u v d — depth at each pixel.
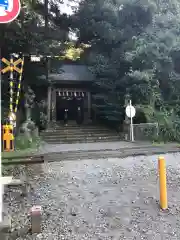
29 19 13.36
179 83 17.38
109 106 18.31
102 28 19.34
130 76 16.30
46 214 5.03
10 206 5.45
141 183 6.84
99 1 19.47
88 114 22.69
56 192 6.30
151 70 16.41
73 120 24.56
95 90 21.91
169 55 17.23
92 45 21.80
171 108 17.20
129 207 5.32
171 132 15.62
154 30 17.84
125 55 17.16
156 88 17.05
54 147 13.88
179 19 17.80
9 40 13.48
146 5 17.80
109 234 4.22
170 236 4.14
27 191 6.38
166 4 18.66
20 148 13.04
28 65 16.44
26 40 14.00
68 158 10.27
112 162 9.48
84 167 8.75
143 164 9.05
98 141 16.69
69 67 23.11
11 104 13.56
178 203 5.44
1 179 4.29
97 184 6.85
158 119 15.94
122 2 18.59
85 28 20.97
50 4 20.78
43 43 15.34
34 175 7.83
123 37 19.11
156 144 14.37
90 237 4.12
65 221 4.72
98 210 5.20
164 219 4.75
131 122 16.14
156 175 7.56
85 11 20.22
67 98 23.92
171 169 8.19
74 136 17.14
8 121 13.28
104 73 19.00
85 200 5.75
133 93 17.22
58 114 24.91
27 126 15.05
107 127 19.48
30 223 4.62
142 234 4.21
